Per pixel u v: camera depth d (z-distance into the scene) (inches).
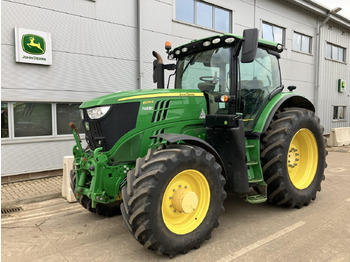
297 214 157.8
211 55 152.9
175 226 117.7
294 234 132.4
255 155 150.9
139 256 116.2
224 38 139.3
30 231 144.2
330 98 563.2
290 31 472.4
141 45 297.6
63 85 255.9
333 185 218.4
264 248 119.8
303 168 176.4
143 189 105.7
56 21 248.7
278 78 177.0
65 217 163.0
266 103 162.9
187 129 142.7
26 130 243.6
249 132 152.8
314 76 527.5
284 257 112.0
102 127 124.0
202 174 121.3
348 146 453.7
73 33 258.4
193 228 119.6
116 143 123.9
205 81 155.5
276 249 118.6
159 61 176.2
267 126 153.3
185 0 338.3
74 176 150.3
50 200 195.2
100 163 120.2
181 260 111.8
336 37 569.6
